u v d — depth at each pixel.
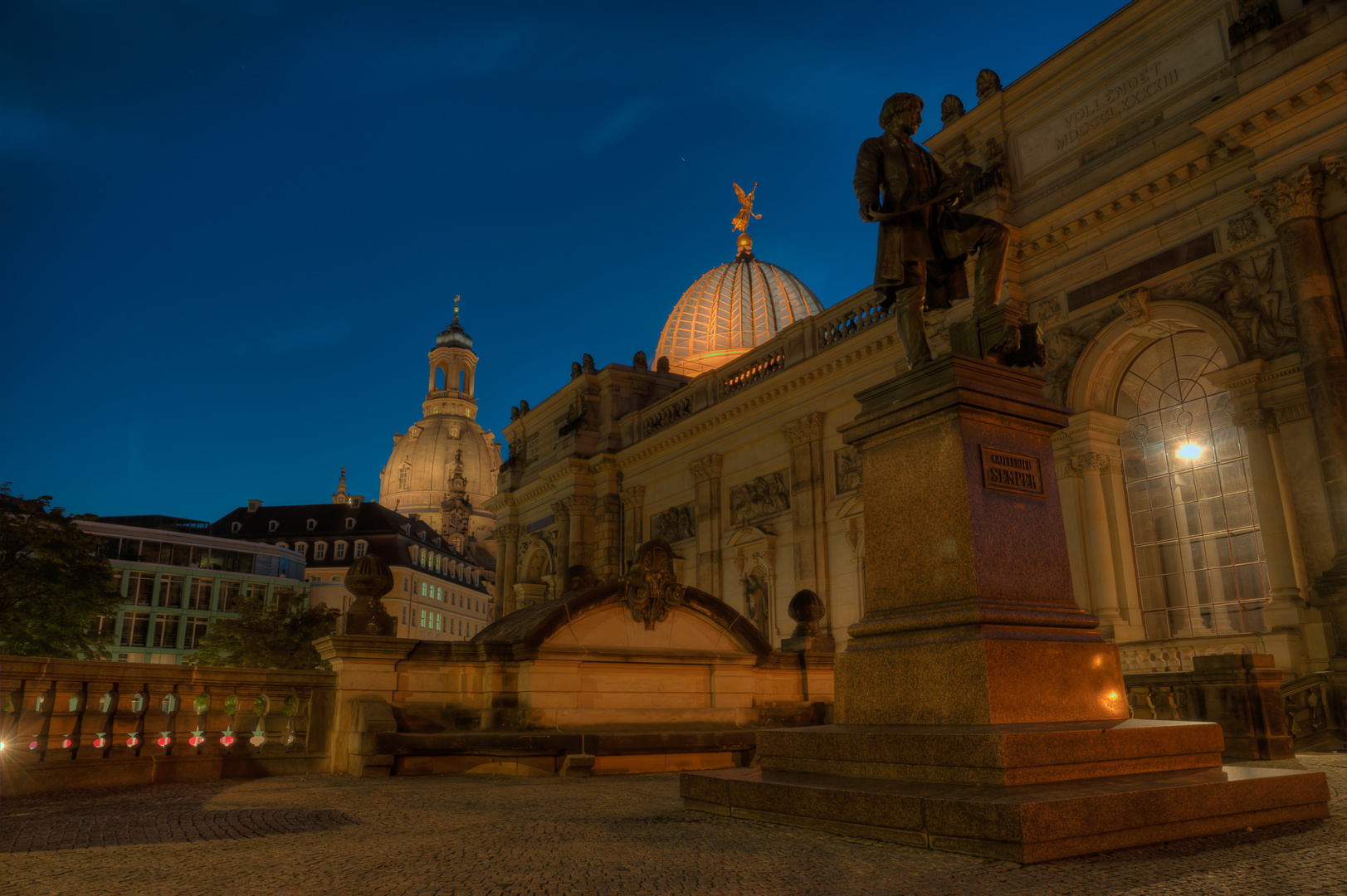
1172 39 24.72
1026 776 5.75
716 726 14.83
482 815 7.82
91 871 5.46
